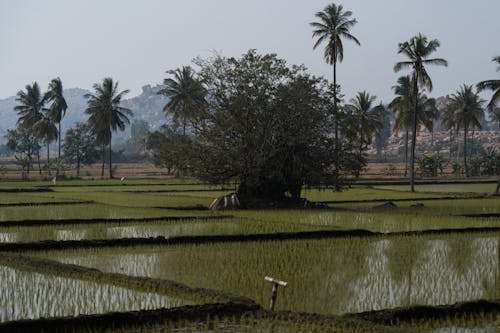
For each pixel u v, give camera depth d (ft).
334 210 106.93
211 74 115.44
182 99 222.69
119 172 332.19
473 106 272.31
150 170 363.76
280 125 113.50
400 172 318.65
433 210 107.24
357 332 33.24
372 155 530.68
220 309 37.01
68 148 336.08
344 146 120.06
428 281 48.47
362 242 68.33
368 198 139.33
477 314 38.73
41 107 286.46
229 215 90.53
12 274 49.14
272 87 114.42
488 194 154.30
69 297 41.65
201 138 116.26
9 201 116.47
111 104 256.52
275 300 38.73
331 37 165.48
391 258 58.23
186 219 86.17
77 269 49.60
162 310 36.17
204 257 58.13
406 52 169.48
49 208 101.40
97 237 68.44
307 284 46.60
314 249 63.26
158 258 57.47
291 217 92.84
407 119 253.24
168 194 147.95
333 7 165.48
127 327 34.27
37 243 62.44
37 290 43.65
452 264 55.57
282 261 56.13
